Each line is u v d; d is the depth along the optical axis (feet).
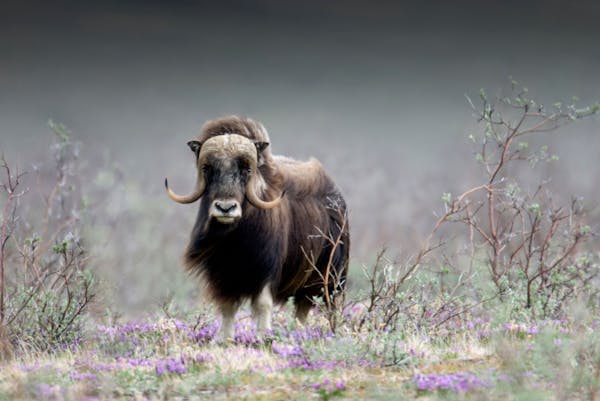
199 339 93.97
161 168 325.21
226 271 93.56
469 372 76.43
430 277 98.78
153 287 159.84
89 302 98.94
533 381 73.56
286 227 96.48
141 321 110.01
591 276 98.78
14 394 74.28
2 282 93.40
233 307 94.63
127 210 182.50
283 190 95.61
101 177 167.94
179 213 215.10
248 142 90.33
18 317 94.58
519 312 93.91
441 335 90.43
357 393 73.15
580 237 102.73
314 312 104.47
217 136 90.79
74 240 104.22
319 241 100.89
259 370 78.33
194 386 75.25
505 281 95.96
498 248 101.55
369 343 82.94
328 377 76.48
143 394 74.95
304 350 82.43
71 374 78.95
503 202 105.19
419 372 77.41
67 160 134.82
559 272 99.14
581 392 72.18
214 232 90.94
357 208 243.40
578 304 86.84
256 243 92.73
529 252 99.09
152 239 192.44
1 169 180.55
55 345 91.91
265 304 93.91
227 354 83.15
